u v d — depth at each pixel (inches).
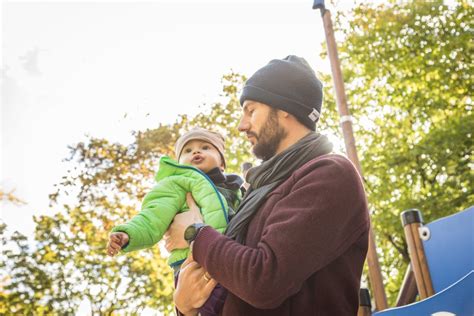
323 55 617.0
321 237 62.7
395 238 577.9
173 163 89.0
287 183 69.2
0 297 614.5
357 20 612.1
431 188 558.3
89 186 601.6
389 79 602.2
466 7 597.6
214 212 82.0
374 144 589.0
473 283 97.3
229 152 578.2
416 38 600.7
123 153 605.9
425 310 101.9
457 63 591.8
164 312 609.0
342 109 329.4
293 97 75.5
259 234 67.5
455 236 138.0
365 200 70.0
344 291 66.9
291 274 60.4
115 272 617.9
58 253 615.2
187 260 72.5
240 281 61.6
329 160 68.9
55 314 613.0
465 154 560.7
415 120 598.5
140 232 79.1
